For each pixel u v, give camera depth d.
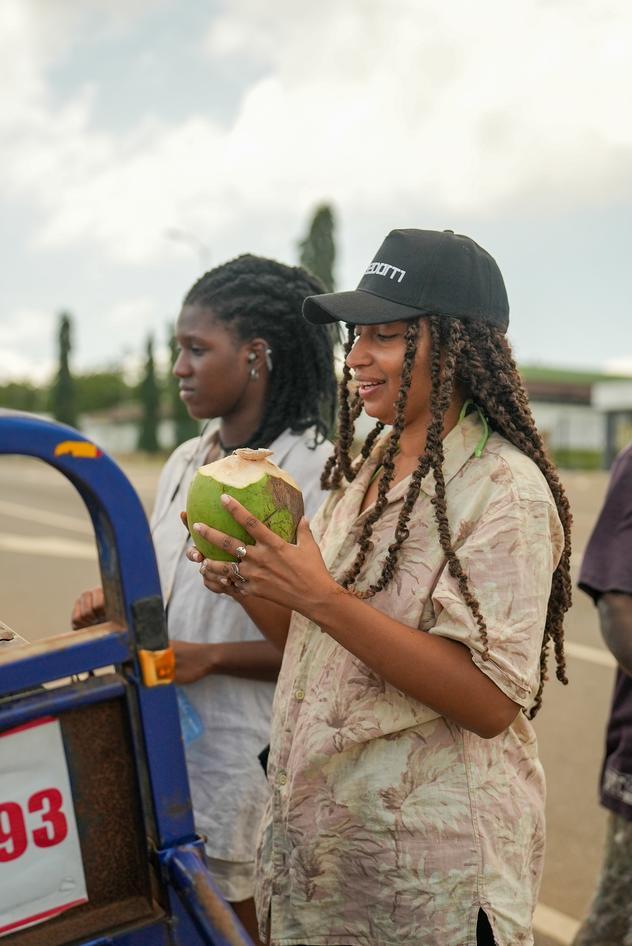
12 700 1.07
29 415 1.07
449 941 1.48
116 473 1.10
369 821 1.51
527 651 1.42
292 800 1.57
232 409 2.21
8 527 13.06
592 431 38.41
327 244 24.02
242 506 1.44
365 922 1.54
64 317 52.78
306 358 2.18
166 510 2.27
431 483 1.54
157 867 1.15
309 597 1.41
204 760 2.03
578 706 4.99
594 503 17.86
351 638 1.41
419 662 1.40
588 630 6.51
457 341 1.52
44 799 1.09
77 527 13.12
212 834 2.00
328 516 1.83
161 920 1.14
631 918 2.10
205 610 2.05
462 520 1.49
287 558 1.40
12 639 1.49
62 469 1.08
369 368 1.60
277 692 1.69
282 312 2.14
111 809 1.13
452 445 1.56
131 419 52.72
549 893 3.19
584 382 42.38
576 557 9.13
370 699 1.52
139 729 1.13
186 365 2.19
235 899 2.03
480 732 1.44
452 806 1.49
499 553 1.43
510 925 1.50
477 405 1.61
